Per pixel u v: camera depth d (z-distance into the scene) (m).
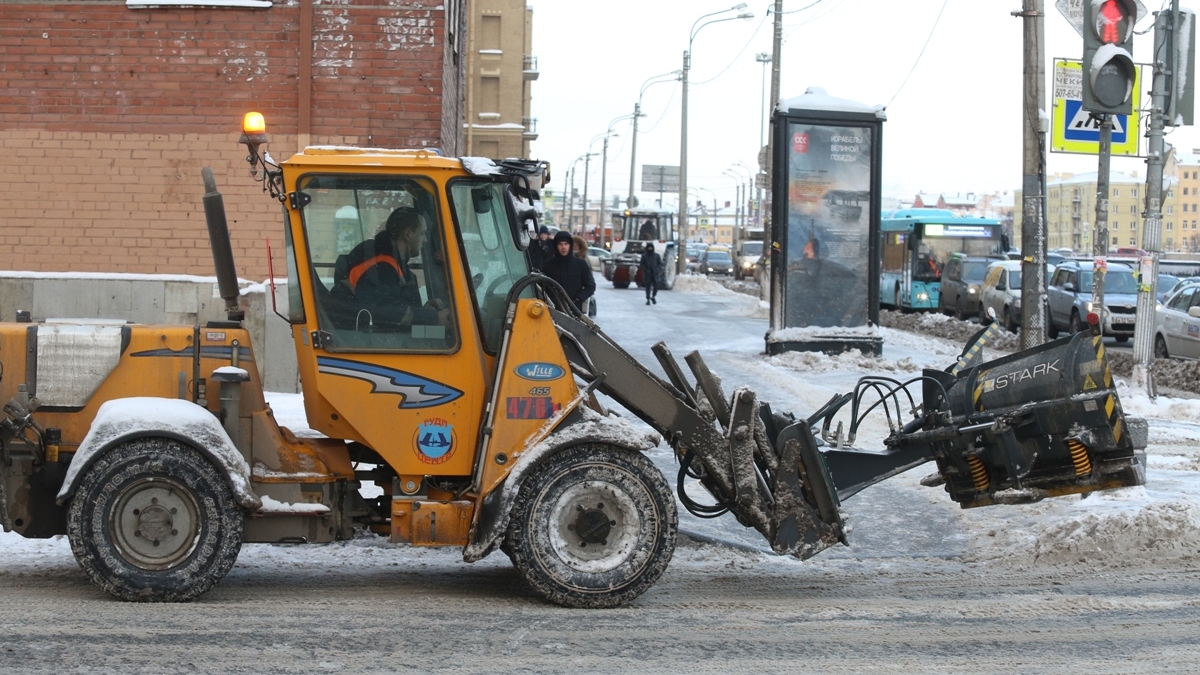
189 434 6.18
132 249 12.77
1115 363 20.66
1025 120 15.56
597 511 6.30
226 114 12.76
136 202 12.76
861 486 7.17
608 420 6.37
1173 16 14.45
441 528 6.38
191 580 6.18
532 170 6.70
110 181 12.73
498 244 6.59
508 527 6.27
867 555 7.93
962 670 5.30
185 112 12.73
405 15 12.79
